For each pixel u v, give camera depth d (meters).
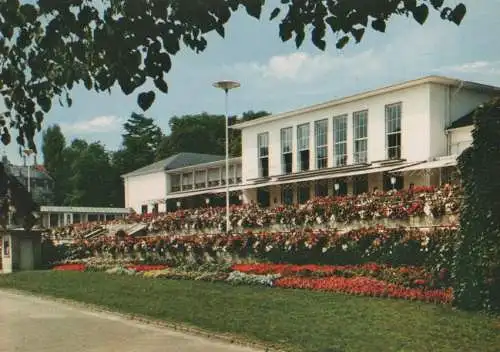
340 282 18.94
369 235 21.61
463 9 4.96
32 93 5.49
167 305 17.69
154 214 45.19
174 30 4.67
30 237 37.56
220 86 33.59
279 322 13.86
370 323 13.14
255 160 41.66
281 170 39.41
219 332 13.27
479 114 14.42
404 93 31.23
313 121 37.03
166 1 4.52
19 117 5.77
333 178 34.56
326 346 11.19
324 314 14.59
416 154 30.45
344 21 4.96
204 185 54.53
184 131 91.25
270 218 29.78
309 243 23.81
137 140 98.75
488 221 14.14
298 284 19.94
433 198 21.23
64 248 40.97
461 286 14.58
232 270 25.06
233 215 32.78
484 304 14.06
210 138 92.94
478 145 14.41
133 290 22.20
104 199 91.69
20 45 5.11
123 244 36.53
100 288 23.61
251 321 14.19
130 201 62.66
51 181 92.31
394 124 32.00
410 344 11.00
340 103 34.91
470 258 14.39
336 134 35.53
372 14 4.96
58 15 4.64
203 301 18.09
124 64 4.73
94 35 4.66
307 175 36.53
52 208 64.56
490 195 14.14
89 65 5.27
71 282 26.95
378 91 32.19
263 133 41.09
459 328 12.27
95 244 39.44
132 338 13.17
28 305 19.98
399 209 22.33
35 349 12.02
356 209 24.42
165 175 57.66
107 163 94.81
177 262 31.78
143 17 4.50
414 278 17.55
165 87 4.88
